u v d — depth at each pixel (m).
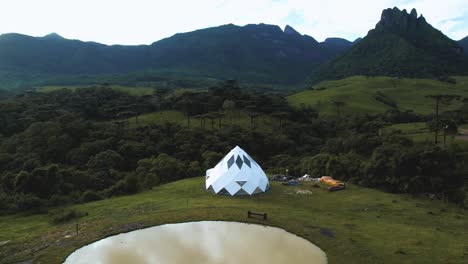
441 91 180.25
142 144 89.44
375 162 58.94
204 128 105.31
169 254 32.22
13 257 31.86
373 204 47.53
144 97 139.00
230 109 129.25
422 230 36.97
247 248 33.00
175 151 90.25
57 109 113.62
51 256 31.83
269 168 81.56
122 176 71.81
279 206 45.62
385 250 31.19
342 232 35.97
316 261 29.92
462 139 73.19
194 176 72.25
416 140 75.75
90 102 127.12
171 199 50.44
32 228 41.66
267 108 132.38
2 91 166.75
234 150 54.38
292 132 113.81
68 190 60.09
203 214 42.22
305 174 67.56
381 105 152.12
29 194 53.34
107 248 33.72
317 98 163.25
